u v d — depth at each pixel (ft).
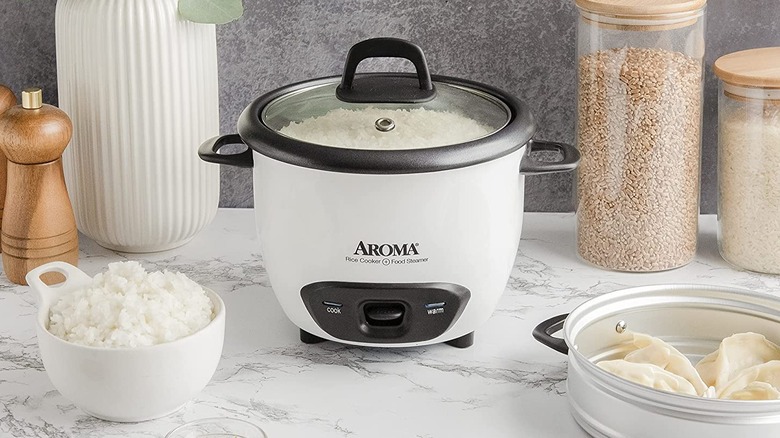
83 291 3.70
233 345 4.24
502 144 3.69
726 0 5.14
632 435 3.41
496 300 4.06
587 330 3.91
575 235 5.28
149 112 4.68
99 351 3.43
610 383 3.43
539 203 5.60
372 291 3.82
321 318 3.94
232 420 3.60
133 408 3.56
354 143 3.68
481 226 3.78
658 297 4.08
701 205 5.54
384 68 5.35
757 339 3.95
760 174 4.69
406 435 3.62
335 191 3.66
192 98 4.77
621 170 4.72
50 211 4.61
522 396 3.88
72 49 4.66
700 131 4.88
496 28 5.23
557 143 4.26
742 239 4.83
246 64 5.37
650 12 4.52
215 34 4.95
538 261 5.01
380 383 3.96
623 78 4.62
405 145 3.67
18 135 4.42
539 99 5.35
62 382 3.54
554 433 3.65
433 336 3.99
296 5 5.24
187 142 4.80
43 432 3.63
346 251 3.75
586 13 4.71
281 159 3.67
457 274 3.83
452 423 3.70
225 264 4.97
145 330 3.52
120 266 3.83
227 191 5.63
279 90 4.25
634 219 4.77
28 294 4.63
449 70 5.32
